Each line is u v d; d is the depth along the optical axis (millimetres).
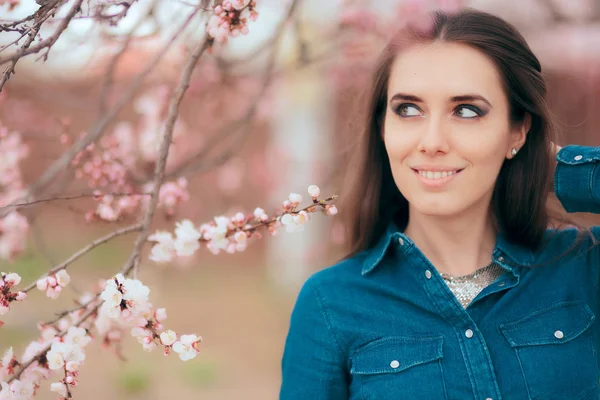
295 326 1805
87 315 1655
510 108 1699
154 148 2934
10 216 2488
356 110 2078
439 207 1639
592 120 3916
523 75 1673
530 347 1662
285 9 3057
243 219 1756
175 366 5555
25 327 5363
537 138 1800
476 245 1772
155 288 7348
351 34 3168
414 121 1652
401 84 1647
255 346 6109
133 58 2922
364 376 1690
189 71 1795
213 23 1712
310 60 3209
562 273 1763
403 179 1679
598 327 1760
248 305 7379
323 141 6703
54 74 3102
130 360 5559
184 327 6598
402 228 1895
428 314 1697
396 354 1675
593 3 3467
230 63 3039
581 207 1806
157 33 2232
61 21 1646
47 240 8039
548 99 1849
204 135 4434
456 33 1627
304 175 5777
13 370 1654
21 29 1540
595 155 1766
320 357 1743
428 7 2174
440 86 1606
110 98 3225
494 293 1712
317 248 7367
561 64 3566
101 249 8133
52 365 1568
